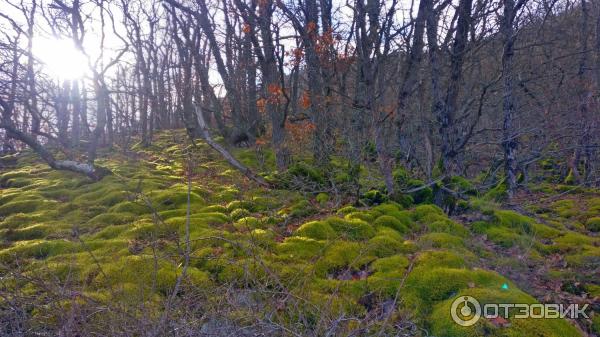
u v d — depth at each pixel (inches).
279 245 259.0
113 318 150.9
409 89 402.3
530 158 436.8
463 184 392.2
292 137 480.4
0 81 538.0
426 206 331.0
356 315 184.1
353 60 435.8
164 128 1106.7
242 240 260.1
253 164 547.5
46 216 346.6
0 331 159.9
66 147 628.1
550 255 265.6
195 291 193.3
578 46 509.0
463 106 417.1
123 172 508.7
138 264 227.0
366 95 411.5
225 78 612.7
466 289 196.5
